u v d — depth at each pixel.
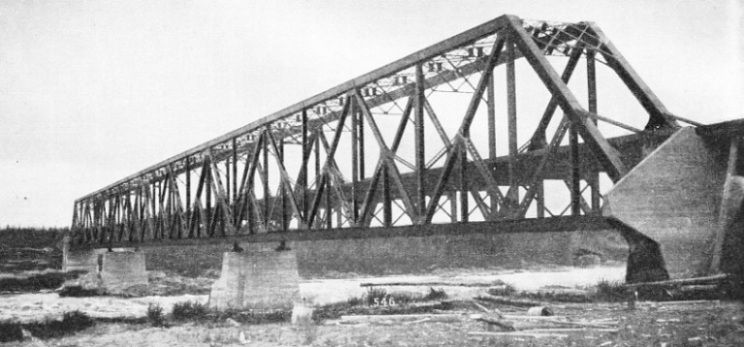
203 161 42.78
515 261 88.88
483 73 21.45
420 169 23.30
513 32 20.39
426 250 91.19
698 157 19.81
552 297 36.41
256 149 35.50
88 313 45.78
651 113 21.31
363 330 26.81
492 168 21.53
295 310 30.91
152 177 54.78
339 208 30.86
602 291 33.50
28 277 75.50
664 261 18.98
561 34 22.67
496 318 27.70
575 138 19.05
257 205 35.38
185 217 45.56
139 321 36.31
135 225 56.97
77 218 81.31
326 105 31.28
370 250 92.56
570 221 19.08
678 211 19.30
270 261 38.69
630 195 18.73
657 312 23.45
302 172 31.48
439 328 26.16
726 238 19.64
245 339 26.48
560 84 19.17
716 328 19.06
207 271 84.44
